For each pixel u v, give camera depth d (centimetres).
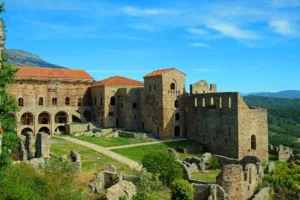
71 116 11969
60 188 3781
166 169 5378
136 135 9956
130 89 11394
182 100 10606
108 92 11644
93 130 10825
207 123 9550
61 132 11475
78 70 12838
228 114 8838
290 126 16375
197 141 9962
